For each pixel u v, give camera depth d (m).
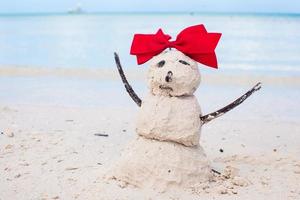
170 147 1.47
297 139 2.01
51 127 2.10
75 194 1.46
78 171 1.61
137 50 1.54
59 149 1.81
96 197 1.43
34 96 2.90
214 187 1.48
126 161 1.50
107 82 3.43
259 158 1.75
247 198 1.44
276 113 2.48
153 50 1.54
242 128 2.17
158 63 1.49
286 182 1.55
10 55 5.27
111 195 1.44
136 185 1.47
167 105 1.47
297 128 2.18
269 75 3.68
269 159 1.74
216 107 2.59
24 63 4.53
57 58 4.90
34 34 8.48
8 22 14.59
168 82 1.47
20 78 3.64
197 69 1.51
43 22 14.21
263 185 1.53
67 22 13.80
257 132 2.11
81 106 2.58
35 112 2.38
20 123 2.16
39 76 3.73
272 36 7.39
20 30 9.95
